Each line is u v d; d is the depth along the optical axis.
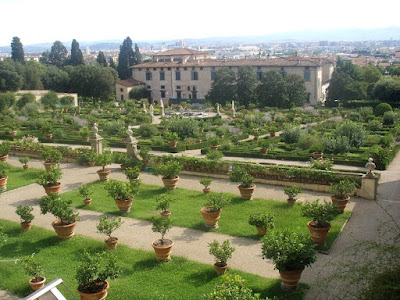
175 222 21.92
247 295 12.24
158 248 17.38
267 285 15.38
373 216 21.97
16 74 92.25
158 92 109.44
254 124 56.16
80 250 19.12
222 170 30.22
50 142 47.91
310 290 15.06
